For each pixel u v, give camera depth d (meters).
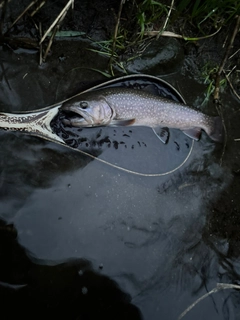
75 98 0.49
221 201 0.55
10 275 0.44
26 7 0.50
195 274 0.51
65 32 0.54
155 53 0.56
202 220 0.54
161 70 0.57
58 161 0.50
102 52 0.55
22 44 0.52
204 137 0.56
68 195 0.49
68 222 0.48
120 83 0.54
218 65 0.60
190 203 0.54
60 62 0.53
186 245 0.52
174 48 0.57
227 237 0.54
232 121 0.59
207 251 0.53
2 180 0.48
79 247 0.48
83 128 0.52
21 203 0.47
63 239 0.47
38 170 0.49
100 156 0.52
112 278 0.48
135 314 0.47
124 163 0.53
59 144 0.51
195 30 0.59
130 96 0.50
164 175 0.54
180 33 0.59
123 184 0.52
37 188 0.48
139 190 0.53
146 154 0.54
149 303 0.48
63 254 0.47
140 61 0.56
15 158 0.49
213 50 0.60
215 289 0.51
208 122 0.54
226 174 0.57
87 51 0.54
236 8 0.55
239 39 0.60
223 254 0.53
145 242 0.51
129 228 0.51
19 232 0.46
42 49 0.53
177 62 0.57
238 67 0.60
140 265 0.49
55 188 0.49
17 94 0.51
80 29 0.55
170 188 0.54
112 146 0.53
